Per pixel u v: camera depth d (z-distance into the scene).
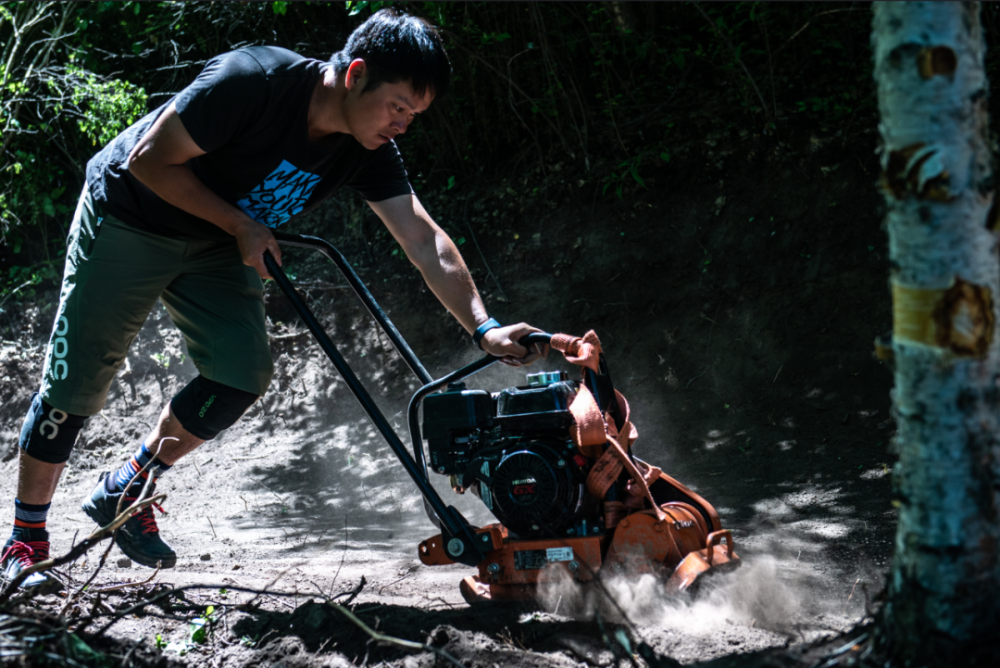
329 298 7.83
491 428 2.59
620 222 7.25
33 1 9.08
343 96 2.56
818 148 6.73
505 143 8.24
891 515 3.88
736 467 5.18
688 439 5.75
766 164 6.89
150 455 2.91
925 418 1.64
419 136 8.68
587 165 7.54
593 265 7.17
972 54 1.62
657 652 2.07
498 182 8.06
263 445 6.77
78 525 5.07
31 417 2.82
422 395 2.70
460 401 2.57
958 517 1.62
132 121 8.35
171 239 2.77
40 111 9.26
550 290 7.23
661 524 2.39
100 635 2.19
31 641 1.91
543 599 2.49
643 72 8.03
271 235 2.65
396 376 7.14
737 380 6.11
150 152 2.54
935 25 1.58
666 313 6.72
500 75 7.64
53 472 2.85
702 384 6.21
